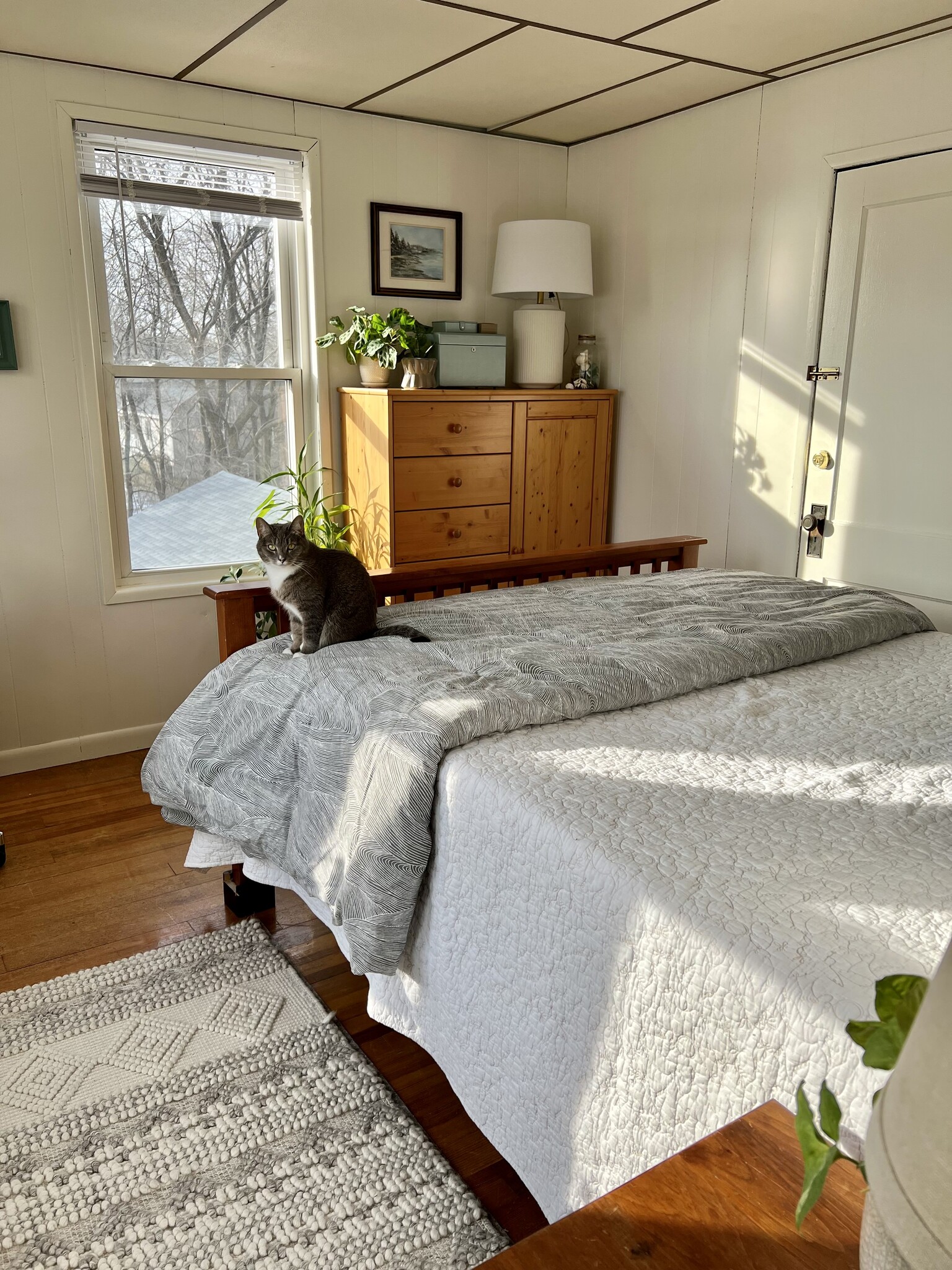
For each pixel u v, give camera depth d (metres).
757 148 3.33
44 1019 2.02
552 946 1.31
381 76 3.14
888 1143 0.50
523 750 1.59
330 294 3.66
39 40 2.81
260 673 2.14
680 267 3.70
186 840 2.85
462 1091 1.53
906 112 2.88
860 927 1.08
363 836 1.62
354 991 2.14
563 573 2.95
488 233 4.00
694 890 1.16
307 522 3.60
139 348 3.41
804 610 2.41
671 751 1.59
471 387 3.72
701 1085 1.09
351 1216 1.53
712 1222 0.77
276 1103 1.78
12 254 3.03
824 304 3.21
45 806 3.08
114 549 3.46
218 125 3.30
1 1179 1.60
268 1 2.51
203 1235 1.50
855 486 3.21
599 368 4.15
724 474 3.65
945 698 1.90
